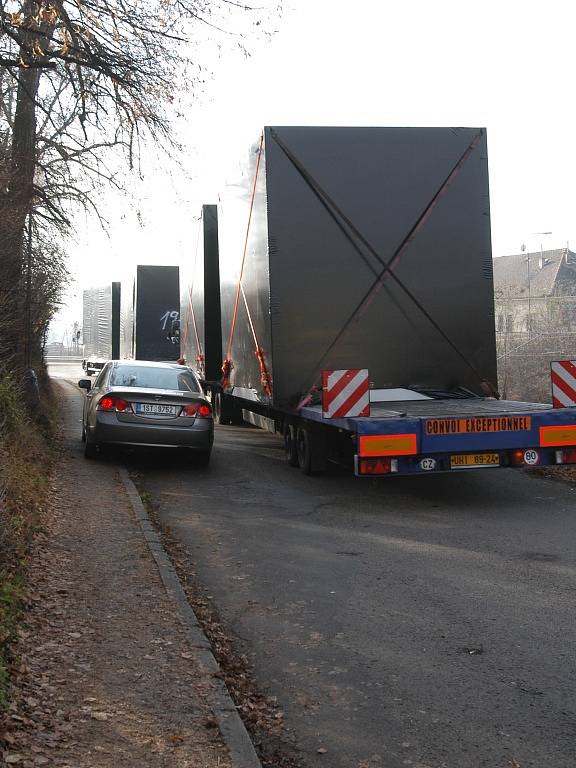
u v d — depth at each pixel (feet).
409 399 34.35
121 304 101.55
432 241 34.47
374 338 34.17
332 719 12.95
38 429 42.14
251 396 39.24
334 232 33.91
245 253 39.70
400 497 31.78
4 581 17.31
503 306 108.99
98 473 35.17
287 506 30.14
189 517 28.22
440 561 22.24
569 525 26.53
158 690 13.26
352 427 28.68
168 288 84.48
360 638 16.49
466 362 34.86
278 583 20.39
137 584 19.19
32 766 10.53
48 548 21.80
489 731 12.44
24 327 42.93
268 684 14.33
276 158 33.58
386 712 13.16
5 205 39.81
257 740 12.29
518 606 18.28
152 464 39.88
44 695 12.80
